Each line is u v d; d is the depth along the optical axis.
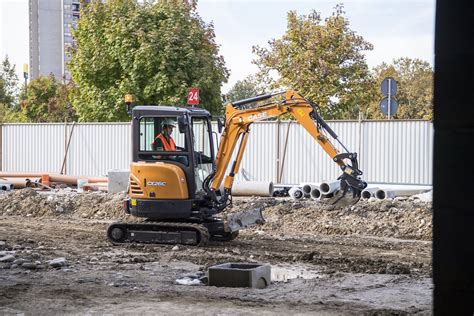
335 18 31.80
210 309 7.72
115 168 27.45
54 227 16.77
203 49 33.19
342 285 9.53
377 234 15.57
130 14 32.50
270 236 15.34
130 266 11.08
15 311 7.60
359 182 13.37
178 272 10.57
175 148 13.29
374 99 34.28
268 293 8.87
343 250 13.35
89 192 22.69
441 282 2.77
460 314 2.72
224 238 14.30
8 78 60.56
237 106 14.00
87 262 11.48
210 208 13.66
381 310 7.77
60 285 9.27
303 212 17.19
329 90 30.55
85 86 33.59
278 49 31.98
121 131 27.36
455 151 2.72
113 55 32.28
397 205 17.05
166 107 13.43
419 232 15.22
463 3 2.69
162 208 13.24
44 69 121.81
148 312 7.54
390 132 22.27
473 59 2.68
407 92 42.66
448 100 2.72
